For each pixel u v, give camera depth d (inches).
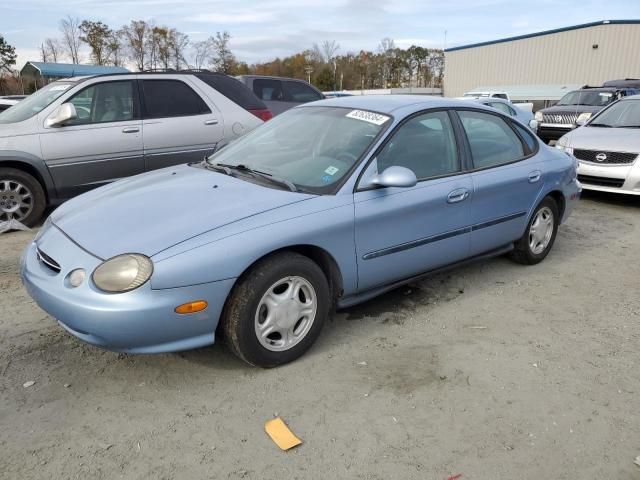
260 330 120.0
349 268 134.0
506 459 98.5
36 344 134.8
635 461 98.7
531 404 114.7
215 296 111.5
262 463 96.3
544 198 190.1
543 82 1384.1
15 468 93.7
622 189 290.7
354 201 132.5
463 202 157.3
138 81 253.1
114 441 101.0
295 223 121.8
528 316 157.2
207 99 270.2
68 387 117.4
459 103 168.4
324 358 131.0
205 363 127.5
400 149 146.1
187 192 132.5
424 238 149.6
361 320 151.8
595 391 120.0
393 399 115.3
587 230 251.4
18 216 232.5
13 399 112.8
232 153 163.2
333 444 101.4
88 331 106.5
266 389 118.0
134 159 250.2
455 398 116.1
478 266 197.3
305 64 2623.0
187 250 109.0
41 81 1378.0
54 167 233.5
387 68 2824.8
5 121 237.1
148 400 113.5
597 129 323.3
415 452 99.7
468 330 147.5
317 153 146.1
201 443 101.0
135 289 104.7
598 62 1282.0
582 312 160.7
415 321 152.1
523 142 186.7
